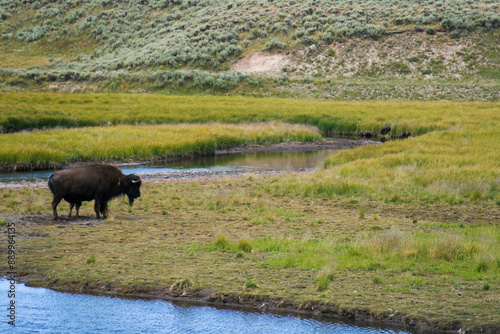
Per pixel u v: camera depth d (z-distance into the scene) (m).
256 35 169.62
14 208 30.56
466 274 19.66
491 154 49.28
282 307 17.34
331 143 76.75
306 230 26.80
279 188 39.12
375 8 180.50
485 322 15.83
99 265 20.66
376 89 129.38
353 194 36.88
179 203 33.62
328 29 163.38
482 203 34.28
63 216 28.84
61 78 137.88
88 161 54.50
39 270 20.19
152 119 85.44
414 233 25.75
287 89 131.75
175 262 21.12
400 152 52.69
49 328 15.82
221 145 70.38
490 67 140.50
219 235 24.62
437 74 140.25
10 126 74.06
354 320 16.58
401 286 18.61
